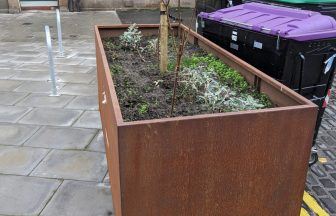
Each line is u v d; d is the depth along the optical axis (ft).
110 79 8.74
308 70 11.85
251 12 13.93
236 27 13.08
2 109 17.57
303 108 7.23
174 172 7.00
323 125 17.02
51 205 11.20
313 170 13.53
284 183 7.80
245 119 6.98
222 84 10.45
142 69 12.17
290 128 7.31
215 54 13.25
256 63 12.50
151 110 8.76
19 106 17.93
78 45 30.30
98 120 16.56
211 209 7.58
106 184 12.18
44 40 32.09
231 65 11.79
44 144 14.55
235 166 7.32
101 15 42.32
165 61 11.61
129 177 6.82
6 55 27.14
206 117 6.79
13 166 13.11
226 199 7.59
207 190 7.36
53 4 44.09
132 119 8.25
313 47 11.49
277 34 11.28
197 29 15.84
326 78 12.38
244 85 10.26
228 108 8.79
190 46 15.17
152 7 45.16
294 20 12.01
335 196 12.15
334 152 14.79
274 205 7.98
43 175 12.62
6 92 19.62
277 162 7.55
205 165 7.13
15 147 14.32
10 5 42.96
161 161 6.85
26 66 24.23
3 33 34.63
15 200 11.40
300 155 7.63
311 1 14.52
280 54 11.40
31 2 43.55
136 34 15.78
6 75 22.31
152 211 7.23
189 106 9.07
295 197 8.05
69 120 16.56
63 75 22.47
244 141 7.16
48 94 19.39
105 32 16.72
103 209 11.04
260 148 7.31
